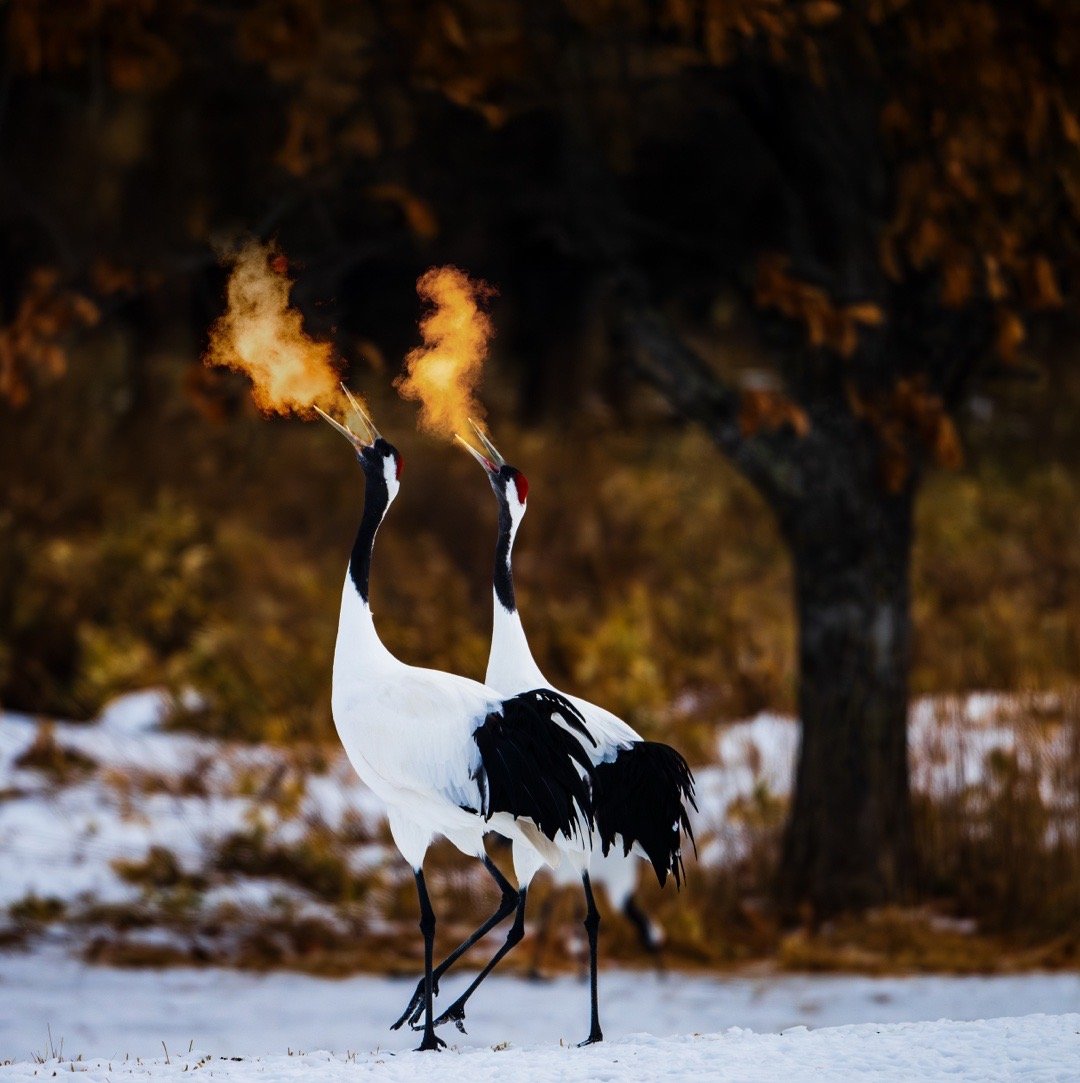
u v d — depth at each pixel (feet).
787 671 123.65
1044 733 100.32
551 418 184.24
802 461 88.53
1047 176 82.07
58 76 95.40
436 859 97.14
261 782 109.40
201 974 83.41
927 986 80.23
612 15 80.53
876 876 90.12
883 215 87.51
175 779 110.73
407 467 159.02
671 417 190.08
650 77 91.35
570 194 89.92
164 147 122.01
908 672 91.20
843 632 89.71
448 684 50.03
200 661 127.03
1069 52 77.97
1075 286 85.40
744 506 162.61
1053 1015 48.08
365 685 50.47
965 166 79.05
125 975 82.79
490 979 83.41
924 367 87.86
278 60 77.05
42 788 108.99
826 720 90.53
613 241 90.12
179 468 159.94
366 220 95.81
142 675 127.95
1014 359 82.28
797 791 91.71
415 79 80.84
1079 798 95.09
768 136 90.38
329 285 85.46
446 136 94.17
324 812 105.40
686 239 91.66
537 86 88.12
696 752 110.73
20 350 84.12
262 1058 47.32
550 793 47.98
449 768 48.55
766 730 116.16
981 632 124.26
